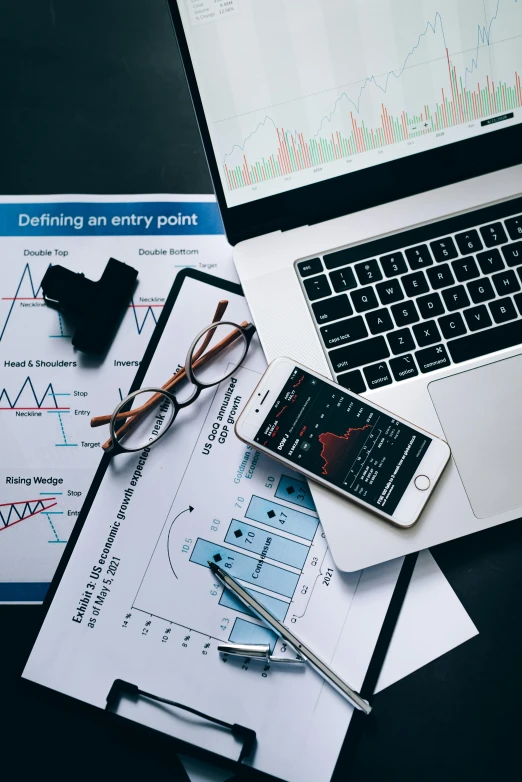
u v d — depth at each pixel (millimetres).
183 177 613
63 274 569
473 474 523
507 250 543
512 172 552
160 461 562
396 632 539
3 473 575
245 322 580
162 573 548
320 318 537
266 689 532
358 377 532
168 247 599
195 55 511
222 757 524
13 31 625
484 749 537
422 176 542
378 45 522
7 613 562
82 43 625
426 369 532
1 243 597
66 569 548
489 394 530
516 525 562
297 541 552
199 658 537
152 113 620
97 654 538
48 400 583
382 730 539
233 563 548
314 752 525
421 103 532
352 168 537
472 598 554
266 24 512
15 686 552
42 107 619
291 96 521
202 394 572
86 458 578
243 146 525
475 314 536
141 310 591
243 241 545
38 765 542
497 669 545
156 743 545
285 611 541
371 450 524
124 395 583
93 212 602
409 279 539
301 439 527
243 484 559
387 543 515
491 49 529
